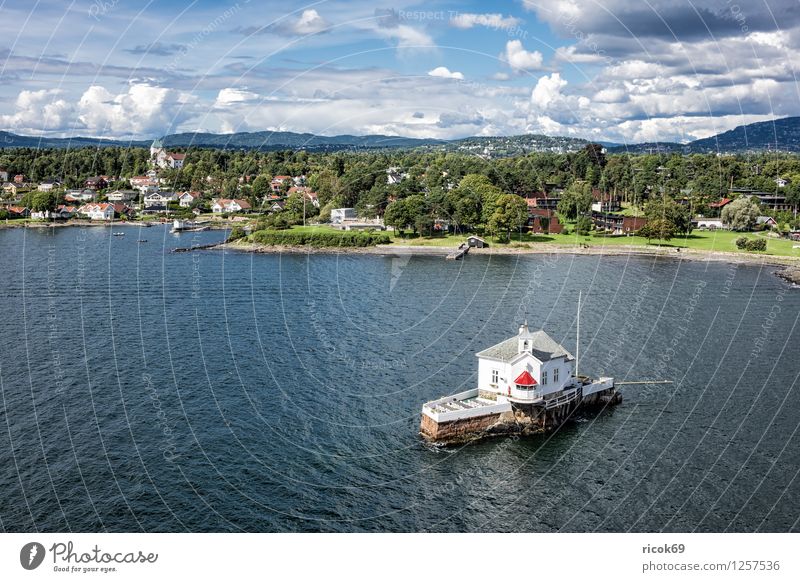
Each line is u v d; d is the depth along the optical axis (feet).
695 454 303.48
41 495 262.06
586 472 288.10
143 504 256.73
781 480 278.87
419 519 249.75
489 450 309.63
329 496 265.34
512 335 498.69
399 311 581.53
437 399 363.97
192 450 302.04
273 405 357.61
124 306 593.01
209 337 489.67
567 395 340.39
